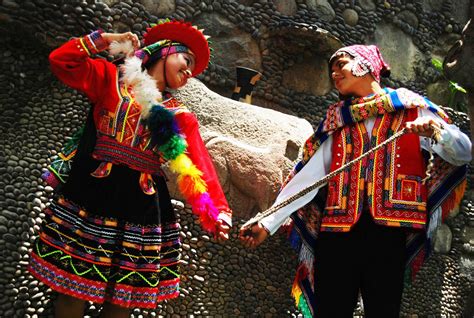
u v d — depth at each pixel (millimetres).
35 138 3693
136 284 2773
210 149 3924
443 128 3117
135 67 2877
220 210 2889
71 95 3922
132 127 2842
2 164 3455
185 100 4004
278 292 3992
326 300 3188
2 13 3688
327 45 5109
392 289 3109
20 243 3248
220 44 4898
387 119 3283
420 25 6168
